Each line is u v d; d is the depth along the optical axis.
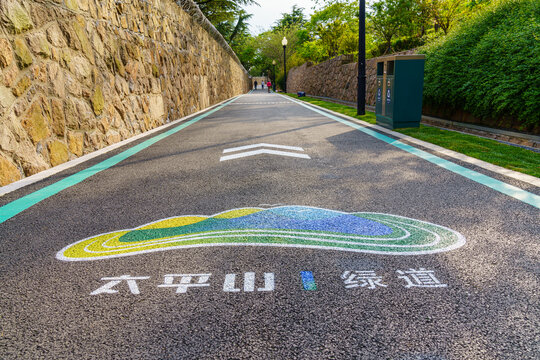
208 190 4.16
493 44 7.68
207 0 31.03
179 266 2.35
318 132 8.71
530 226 2.88
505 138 7.31
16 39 4.75
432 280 2.12
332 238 2.73
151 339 1.66
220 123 11.39
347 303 1.91
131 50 8.79
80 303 1.96
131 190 4.22
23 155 4.87
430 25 18.80
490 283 2.07
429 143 6.76
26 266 2.41
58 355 1.56
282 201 3.68
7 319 1.83
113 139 7.71
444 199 3.60
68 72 6.01
